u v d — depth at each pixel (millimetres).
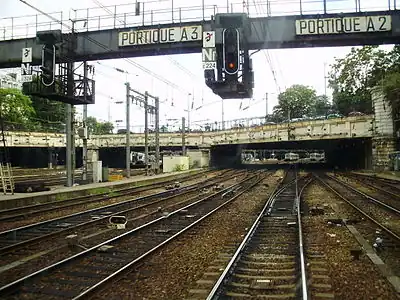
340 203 22375
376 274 8883
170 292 7840
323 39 16078
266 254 10789
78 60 18906
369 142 54656
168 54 17969
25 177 45594
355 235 13141
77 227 15062
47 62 18000
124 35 17547
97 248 11172
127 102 43312
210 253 11008
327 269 9234
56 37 17891
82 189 29188
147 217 18234
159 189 34750
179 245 12109
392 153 48156
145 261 10094
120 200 26031
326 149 82125
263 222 16000
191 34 16750
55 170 62188
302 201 23359
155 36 17172
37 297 7586
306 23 16125
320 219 16828
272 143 67000
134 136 73812
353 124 52094
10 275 9102
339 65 70062
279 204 22172
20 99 71625
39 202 24312
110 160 92062
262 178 46188
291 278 8492
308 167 76500
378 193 27844
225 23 15594
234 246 11773
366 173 48906
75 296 7621
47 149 71125
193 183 41125
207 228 15016
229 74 15180
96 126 107625
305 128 57219
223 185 36469
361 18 15828
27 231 14750
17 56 18969
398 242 12062
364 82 66812
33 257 10719
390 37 15836
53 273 9000
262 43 16484
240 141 66750
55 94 18594
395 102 45812
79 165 83938
